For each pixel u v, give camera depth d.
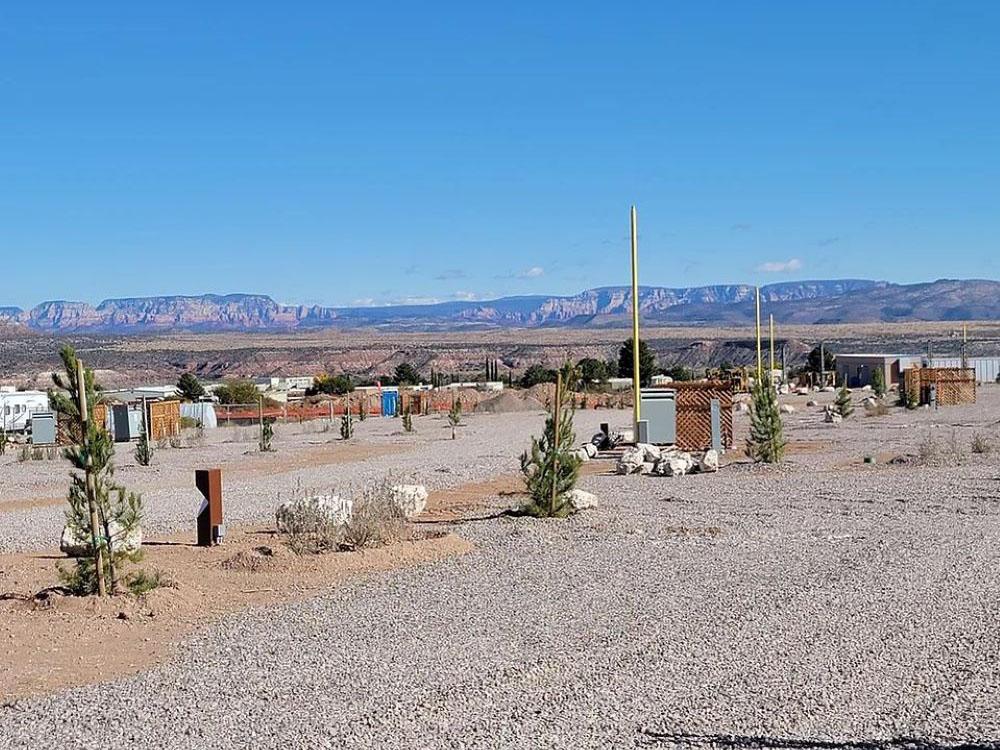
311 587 13.63
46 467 36.28
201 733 8.09
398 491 19.98
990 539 15.95
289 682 9.35
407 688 9.04
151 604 12.40
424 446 41.03
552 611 11.81
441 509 21.22
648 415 33.38
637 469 26.92
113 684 9.53
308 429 53.25
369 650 10.36
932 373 60.19
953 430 39.06
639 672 9.32
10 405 63.19
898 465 27.34
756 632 10.59
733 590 12.66
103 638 11.18
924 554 14.77
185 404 61.56
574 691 8.80
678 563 14.55
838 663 9.43
